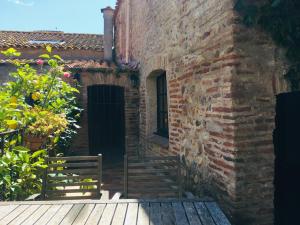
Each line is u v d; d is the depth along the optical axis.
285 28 3.26
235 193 3.17
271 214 3.28
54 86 5.38
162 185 3.89
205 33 3.88
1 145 3.31
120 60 11.24
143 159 3.96
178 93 5.04
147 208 2.90
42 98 5.16
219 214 2.73
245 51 3.19
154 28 6.56
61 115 4.96
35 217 2.67
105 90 9.50
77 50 11.70
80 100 8.09
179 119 5.01
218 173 3.56
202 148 4.05
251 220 3.21
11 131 3.53
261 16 3.20
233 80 3.18
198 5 4.11
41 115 4.32
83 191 3.80
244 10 3.15
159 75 7.23
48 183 3.80
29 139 4.08
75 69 7.98
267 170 3.27
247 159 3.20
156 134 7.21
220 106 3.46
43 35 13.84
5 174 3.22
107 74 8.26
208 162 3.86
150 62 6.93
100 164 3.87
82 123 8.12
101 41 13.69
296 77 3.32
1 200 3.40
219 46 3.46
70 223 2.53
